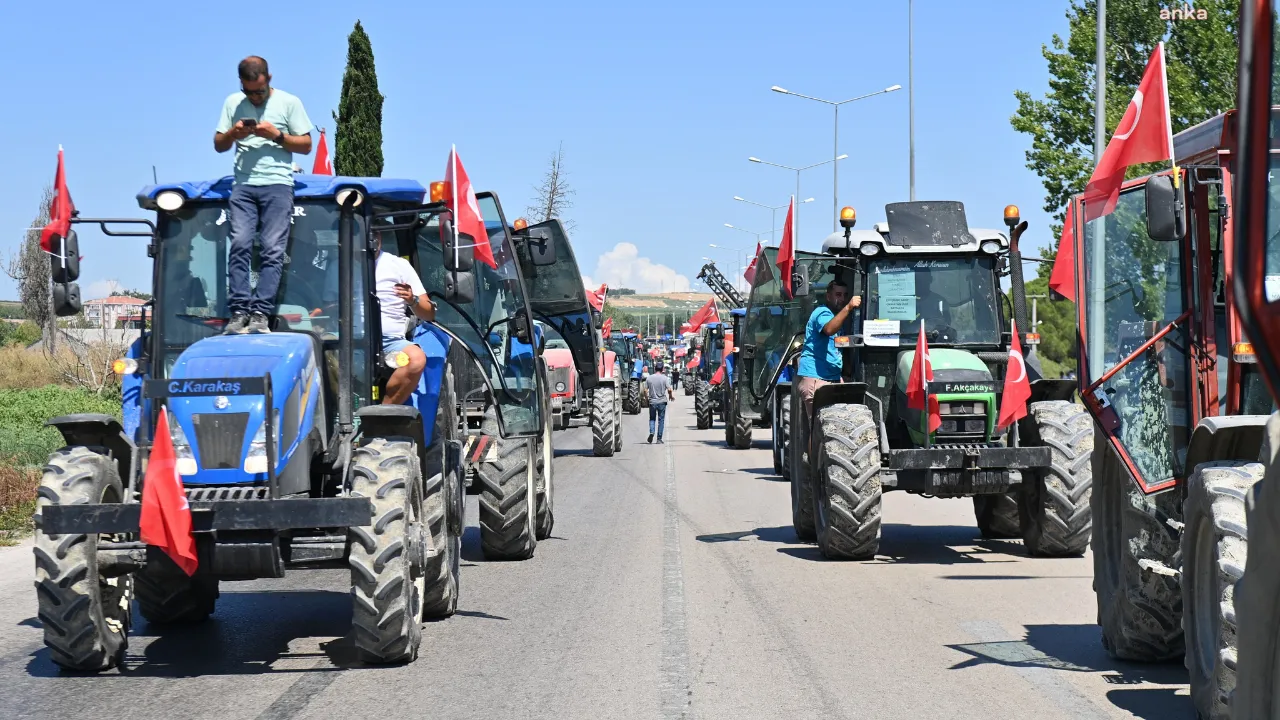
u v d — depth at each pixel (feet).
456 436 32.14
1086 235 25.11
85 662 22.77
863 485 35.68
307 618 28.84
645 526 45.42
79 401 87.40
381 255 26.94
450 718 19.84
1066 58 95.96
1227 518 17.53
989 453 35.19
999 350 39.09
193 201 25.77
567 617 28.32
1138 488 22.26
